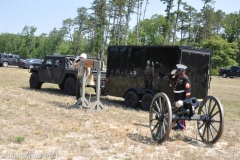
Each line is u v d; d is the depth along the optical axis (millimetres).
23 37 113750
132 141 6738
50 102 11406
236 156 6289
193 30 78250
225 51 56750
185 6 72688
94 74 13523
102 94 13500
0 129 6980
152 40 94062
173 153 6090
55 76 15141
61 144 6152
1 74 24672
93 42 73500
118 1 63062
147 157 5691
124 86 12250
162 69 10852
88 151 5844
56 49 105625
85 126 7887
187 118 6688
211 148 6785
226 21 91312
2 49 123812
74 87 13914
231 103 16281
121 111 10633
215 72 52500
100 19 70250
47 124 7738
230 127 9406
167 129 6266
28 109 9594
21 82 19156
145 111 11109
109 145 6301
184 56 10633
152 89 11156
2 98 11273
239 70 41656
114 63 12742
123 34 76875
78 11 88750
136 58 11859
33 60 37125
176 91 7793
